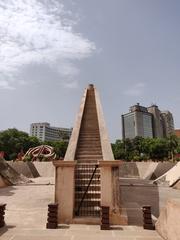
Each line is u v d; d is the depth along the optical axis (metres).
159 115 114.50
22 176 22.70
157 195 16.02
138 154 63.50
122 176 35.75
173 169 23.91
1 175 19.28
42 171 33.84
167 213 6.11
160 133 112.12
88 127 16.98
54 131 116.38
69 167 8.37
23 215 9.17
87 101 21.11
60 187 8.21
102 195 8.15
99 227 7.37
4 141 61.44
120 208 8.05
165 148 61.72
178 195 16.03
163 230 6.33
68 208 7.99
